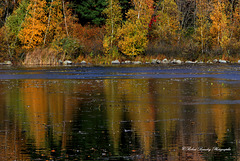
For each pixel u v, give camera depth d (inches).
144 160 391.5
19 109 694.5
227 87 1012.5
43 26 2438.5
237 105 717.9
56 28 2497.5
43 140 464.1
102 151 419.2
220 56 2464.3
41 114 641.0
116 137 475.5
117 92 936.9
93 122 568.7
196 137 473.1
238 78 1264.8
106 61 2389.3
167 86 1052.5
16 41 2437.3
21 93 933.8
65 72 1626.5
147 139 465.1
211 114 624.1
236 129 510.3
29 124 557.6
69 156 403.2
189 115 618.2
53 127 535.5
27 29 2393.0
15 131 512.4
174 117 602.2
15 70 1755.7
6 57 2332.7
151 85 1082.7
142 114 633.0
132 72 1600.6
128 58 2477.9
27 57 2298.2
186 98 823.1
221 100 788.0
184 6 3174.2
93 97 853.2
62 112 659.4
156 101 784.3
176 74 1466.5
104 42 2452.0
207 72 1549.0
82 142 454.3
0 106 731.4
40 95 894.4
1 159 395.5
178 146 436.5
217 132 495.8
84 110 678.5
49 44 2436.0
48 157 400.8
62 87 1058.7
